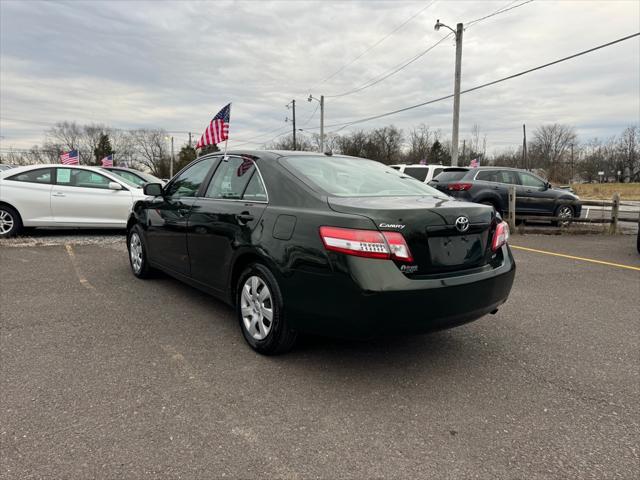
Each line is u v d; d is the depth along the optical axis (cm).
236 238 345
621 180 8231
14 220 835
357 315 266
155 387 281
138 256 548
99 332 372
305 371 309
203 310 434
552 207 1220
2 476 198
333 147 7275
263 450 222
